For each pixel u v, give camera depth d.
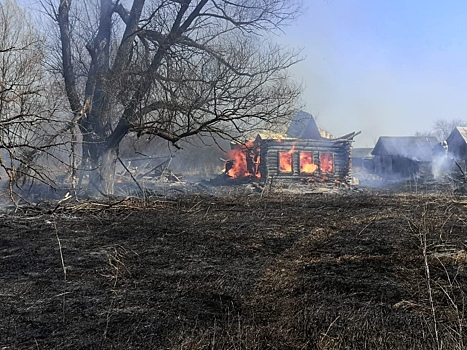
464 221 7.87
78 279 5.17
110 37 17.27
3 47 13.57
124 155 26.66
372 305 4.33
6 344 3.61
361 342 3.59
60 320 4.05
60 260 5.89
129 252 6.25
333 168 29.52
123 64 15.77
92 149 15.81
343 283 4.91
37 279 5.16
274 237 7.13
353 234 7.16
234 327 3.89
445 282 4.84
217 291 4.76
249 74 15.13
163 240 6.96
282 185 25.22
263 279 5.13
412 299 4.46
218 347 3.55
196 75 14.87
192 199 11.32
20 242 6.86
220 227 7.89
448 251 5.96
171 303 4.43
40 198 14.95
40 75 15.14
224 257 6.06
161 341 3.66
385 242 6.52
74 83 16.17
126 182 21.88
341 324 3.91
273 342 3.61
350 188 25.12
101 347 3.56
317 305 4.35
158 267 5.60
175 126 16.95
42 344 3.61
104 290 4.82
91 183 15.66
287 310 4.24
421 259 5.62
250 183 27.00
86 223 8.29
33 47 15.09
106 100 15.59
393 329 3.81
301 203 11.09
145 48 16.52
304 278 5.12
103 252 6.25
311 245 6.62
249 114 14.94
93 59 16.53
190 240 6.94
